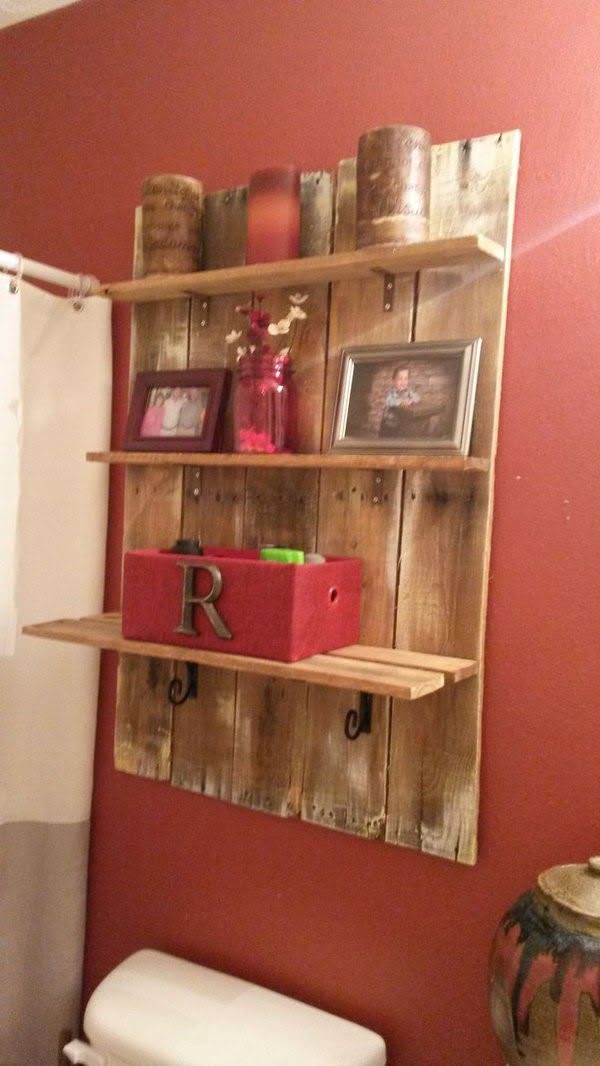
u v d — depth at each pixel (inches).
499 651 51.1
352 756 55.2
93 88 68.0
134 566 52.4
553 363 49.2
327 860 57.7
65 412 65.3
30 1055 67.3
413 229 47.6
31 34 71.2
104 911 68.2
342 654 50.6
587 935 40.6
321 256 51.9
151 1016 55.1
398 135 47.2
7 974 65.8
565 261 48.8
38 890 67.0
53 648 65.7
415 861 54.4
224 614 49.1
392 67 54.7
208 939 63.0
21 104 71.2
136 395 60.7
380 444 51.0
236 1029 53.7
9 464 56.4
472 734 51.1
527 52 50.0
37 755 66.2
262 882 60.5
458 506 51.2
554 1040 39.9
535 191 49.6
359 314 54.1
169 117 64.2
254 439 53.8
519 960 41.9
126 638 52.9
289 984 59.4
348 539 54.9
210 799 62.8
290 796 57.7
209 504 60.1
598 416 48.0
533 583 50.0
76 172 68.9
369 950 56.2
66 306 65.3
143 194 57.3
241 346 58.4
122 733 64.7
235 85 61.2
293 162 58.7
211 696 60.9
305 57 58.2
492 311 49.8
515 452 50.4
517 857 50.8
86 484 65.6
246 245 56.6
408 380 51.2
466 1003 52.7
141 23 65.6
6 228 71.6
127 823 66.9
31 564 64.9
